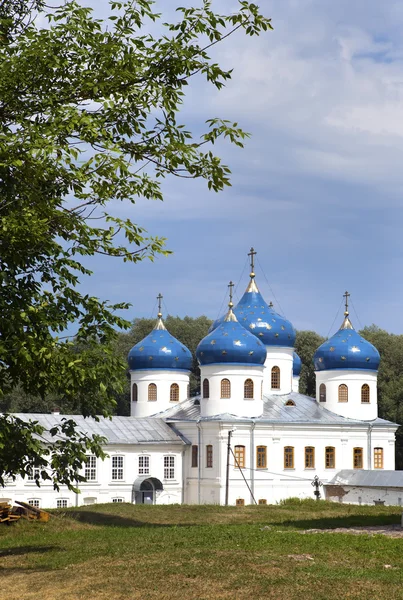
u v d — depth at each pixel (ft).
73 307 83.66
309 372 392.88
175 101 82.89
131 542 101.50
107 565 82.38
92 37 82.99
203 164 82.74
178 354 290.15
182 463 262.47
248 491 253.65
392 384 353.31
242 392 260.62
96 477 246.68
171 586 70.74
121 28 85.20
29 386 84.07
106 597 67.97
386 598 64.85
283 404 276.41
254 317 289.94
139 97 82.38
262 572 75.72
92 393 86.53
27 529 133.18
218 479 251.60
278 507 189.26
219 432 253.03
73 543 106.83
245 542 95.71
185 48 82.38
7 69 78.69
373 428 272.92
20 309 78.02
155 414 286.05
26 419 245.86
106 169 78.89
